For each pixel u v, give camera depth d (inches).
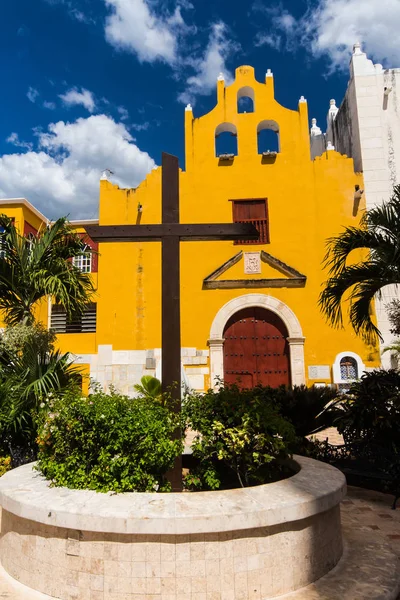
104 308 586.9
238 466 202.4
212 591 137.0
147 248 596.4
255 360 570.6
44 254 354.6
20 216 700.7
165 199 224.4
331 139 784.9
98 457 173.0
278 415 212.4
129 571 137.3
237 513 139.1
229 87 633.0
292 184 603.5
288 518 145.5
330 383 550.6
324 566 156.8
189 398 213.9
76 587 140.4
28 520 152.8
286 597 141.7
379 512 228.5
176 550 137.3
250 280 573.6
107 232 218.4
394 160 596.4
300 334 561.9
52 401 209.8
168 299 213.2
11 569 157.8
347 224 587.8
